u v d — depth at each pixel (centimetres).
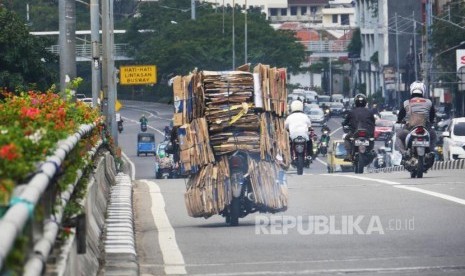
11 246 945
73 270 1516
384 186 3712
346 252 2191
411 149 4178
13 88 7988
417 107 4212
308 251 2220
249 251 2258
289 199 3309
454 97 14650
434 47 14788
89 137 2814
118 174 5125
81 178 2041
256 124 2769
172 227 2781
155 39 19100
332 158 9138
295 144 5066
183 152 2770
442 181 3938
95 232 2242
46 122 2014
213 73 2777
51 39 8494
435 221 2639
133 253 2152
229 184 2750
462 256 2102
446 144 7350
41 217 1205
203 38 18588
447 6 14925
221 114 2762
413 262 2039
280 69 2819
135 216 3086
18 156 1261
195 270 2034
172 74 18688
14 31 8094
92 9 6322
